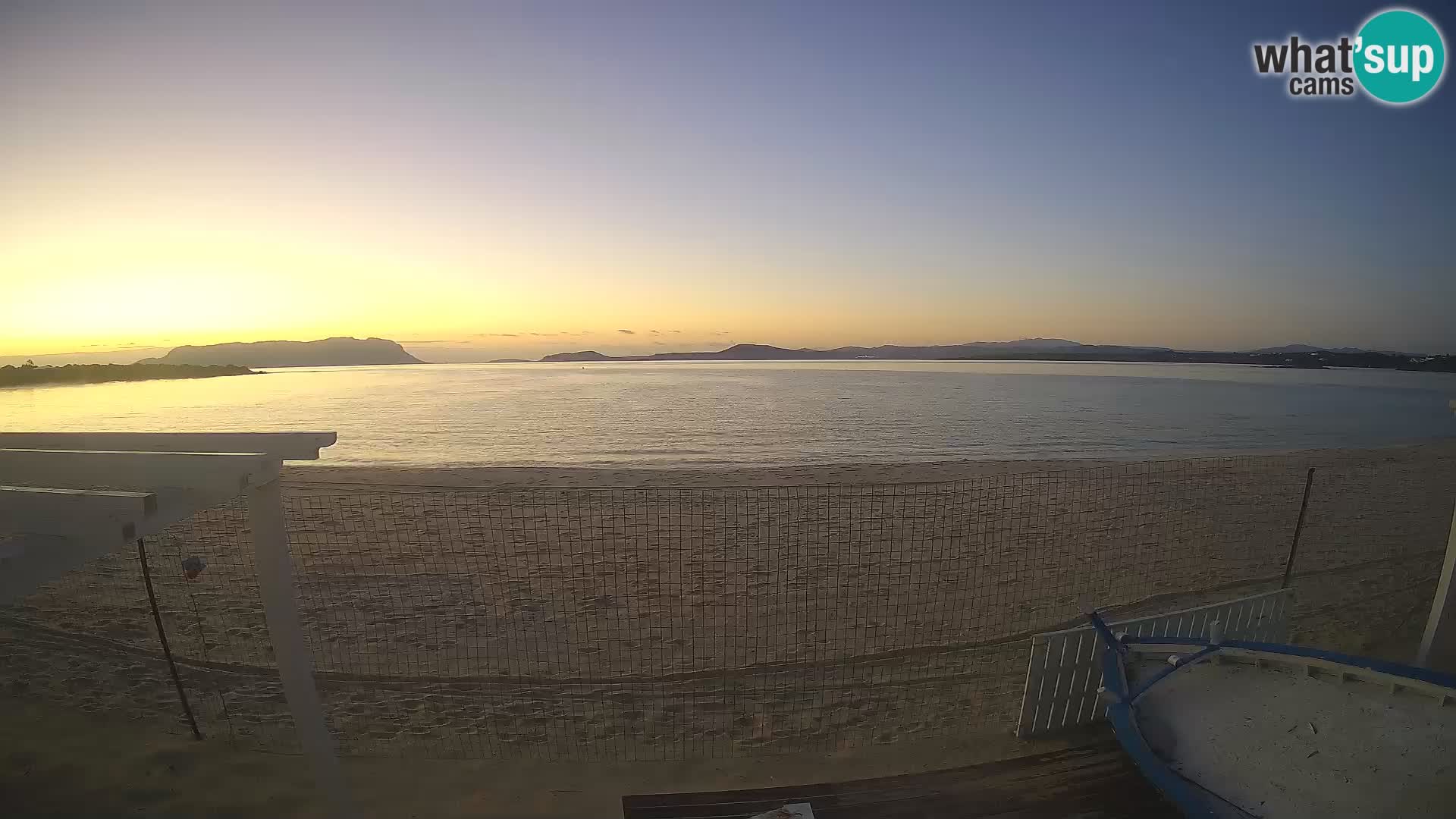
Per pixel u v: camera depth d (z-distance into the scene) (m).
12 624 7.82
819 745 5.36
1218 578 9.63
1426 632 5.46
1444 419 35.38
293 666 3.18
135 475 2.58
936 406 43.94
